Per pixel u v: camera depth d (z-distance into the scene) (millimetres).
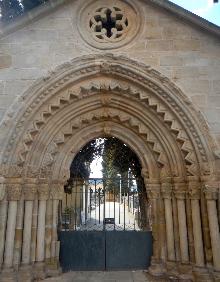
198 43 9773
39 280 9000
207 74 9500
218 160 8797
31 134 9461
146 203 11453
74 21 10156
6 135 9062
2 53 9852
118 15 10352
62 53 9844
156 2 9883
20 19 9891
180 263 9008
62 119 10133
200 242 8703
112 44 9922
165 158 9859
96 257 10289
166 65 9641
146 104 9883
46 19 10172
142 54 9766
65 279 9148
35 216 9562
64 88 9750
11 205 9016
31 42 9945
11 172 9086
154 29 9961
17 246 8961
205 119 9141
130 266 10164
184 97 9273
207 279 8266
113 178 11508
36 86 9438
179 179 9414
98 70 9711
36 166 9656
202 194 8945
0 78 9633
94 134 10727
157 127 9898
